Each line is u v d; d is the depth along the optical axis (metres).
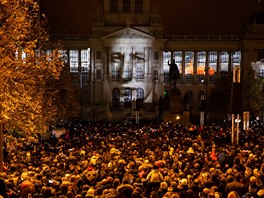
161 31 152.38
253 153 34.31
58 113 74.19
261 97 114.31
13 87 32.12
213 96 132.38
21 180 23.17
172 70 88.12
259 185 21.02
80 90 140.25
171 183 20.77
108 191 17.55
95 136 52.28
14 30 29.42
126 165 28.77
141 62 153.50
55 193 19.12
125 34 150.25
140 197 16.48
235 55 157.00
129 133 57.19
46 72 43.19
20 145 42.66
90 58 152.00
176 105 84.31
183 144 42.97
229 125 78.88
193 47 156.25
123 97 153.25
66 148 42.28
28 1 33.06
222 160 30.20
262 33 151.38
